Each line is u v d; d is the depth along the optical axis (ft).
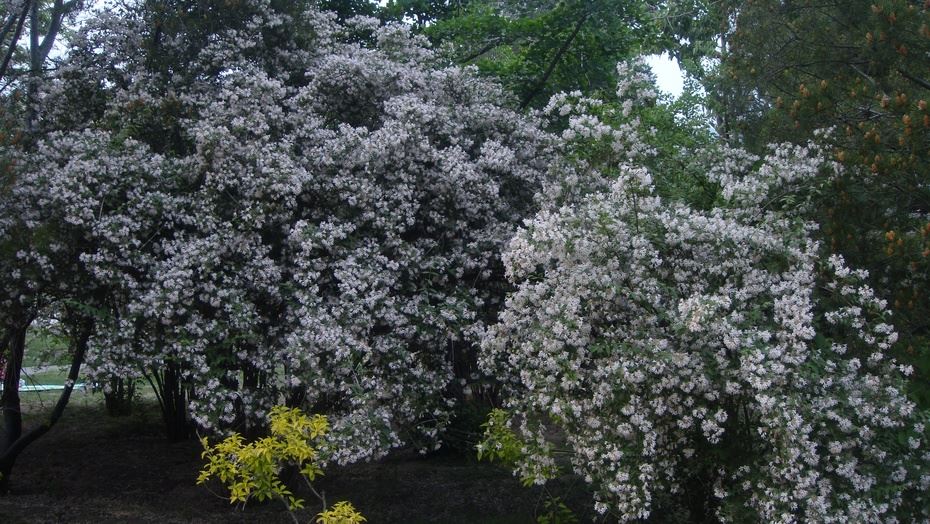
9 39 34.19
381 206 25.00
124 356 21.80
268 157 23.84
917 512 18.04
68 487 28.04
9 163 21.86
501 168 27.48
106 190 22.72
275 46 30.22
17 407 27.12
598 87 42.34
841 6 24.61
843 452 17.46
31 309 23.39
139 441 35.94
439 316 24.53
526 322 21.47
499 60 45.60
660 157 26.76
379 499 26.35
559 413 19.13
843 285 19.40
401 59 31.91
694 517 21.26
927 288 20.74
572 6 39.70
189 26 28.25
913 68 22.52
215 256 22.36
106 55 29.04
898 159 20.80
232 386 23.79
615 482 18.63
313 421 17.38
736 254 19.93
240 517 24.31
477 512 25.11
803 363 17.49
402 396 23.91
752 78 26.76
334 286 24.50
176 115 26.50
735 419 19.35
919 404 19.89
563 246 19.95
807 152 22.93
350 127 26.40
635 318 20.01
